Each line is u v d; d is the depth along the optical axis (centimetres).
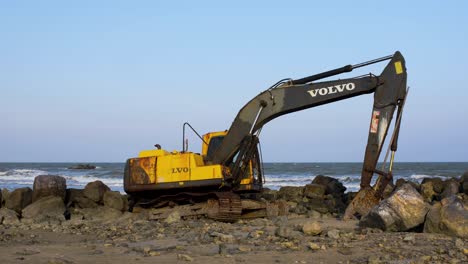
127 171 1717
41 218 1814
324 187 2266
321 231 1220
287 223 1505
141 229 1438
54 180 2045
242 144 1684
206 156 1762
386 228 1265
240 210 1585
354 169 8838
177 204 1709
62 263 901
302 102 1647
